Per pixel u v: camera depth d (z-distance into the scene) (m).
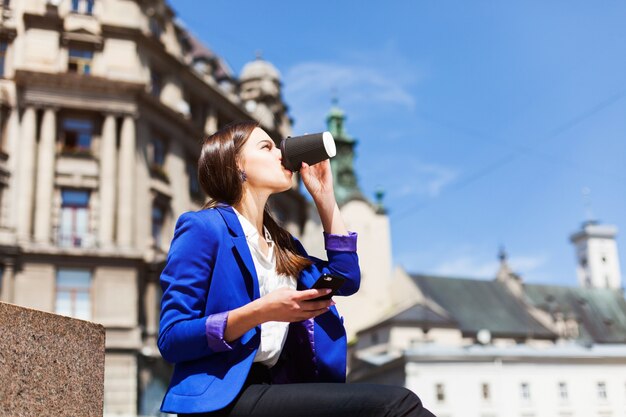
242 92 41.59
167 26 34.44
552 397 50.00
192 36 40.66
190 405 1.95
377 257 71.88
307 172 2.45
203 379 1.98
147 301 28.98
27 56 29.56
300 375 2.25
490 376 49.25
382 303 70.12
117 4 31.22
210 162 2.40
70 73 28.94
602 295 81.38
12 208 27.69
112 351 27.12
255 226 2.38
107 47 30.77
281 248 2.41
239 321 1.93
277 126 42.38
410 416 1.75
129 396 26.84
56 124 29.12
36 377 2.55
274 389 1.93
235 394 1.93
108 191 28.83
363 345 63.59
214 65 38.62
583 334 75.38
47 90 28.94
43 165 28.33
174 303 2.05
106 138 29.38
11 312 2.50
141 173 30.14
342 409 1.79
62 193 28.55
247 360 2.01
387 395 1.78
